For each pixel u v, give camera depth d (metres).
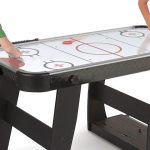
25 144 3.58
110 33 3.52
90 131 3.75
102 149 3.56
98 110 3.76
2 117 3.31
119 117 3.81
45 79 2.74
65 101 2.96
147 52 3.12
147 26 3.60
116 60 2.95
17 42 3.25
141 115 3.40
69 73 2.81
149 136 3.29
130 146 3.48
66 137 3.05
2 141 3.36
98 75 2.90
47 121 3.81
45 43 3.28
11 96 3.27
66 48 3.19
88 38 3.39
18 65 2.89
